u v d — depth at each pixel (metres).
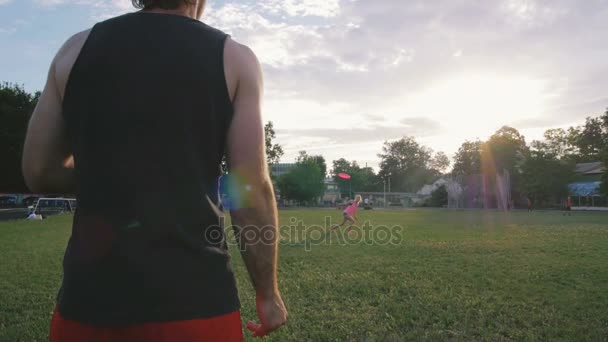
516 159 68.12
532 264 8.12
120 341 0.99
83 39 1.12
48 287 6.21
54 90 1.14
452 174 82.56
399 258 8.82
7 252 9.69
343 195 113.50
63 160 1.20
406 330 4.42
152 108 1.03
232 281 1.14
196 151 1.06
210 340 1.03
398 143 129.88
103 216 1.02
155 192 1.02
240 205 1.09
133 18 1.11
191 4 1.21
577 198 58.81
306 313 4.94
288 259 8.67
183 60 1.06
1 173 46.59
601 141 81.88
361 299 5.55
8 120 45.94
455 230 16.42
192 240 1.04
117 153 1.03
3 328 4.39
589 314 4.94
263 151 1.12
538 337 4.21
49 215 27.67
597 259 8.77
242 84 1.12
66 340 1.02
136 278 0.98
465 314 4.87
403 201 84.31
